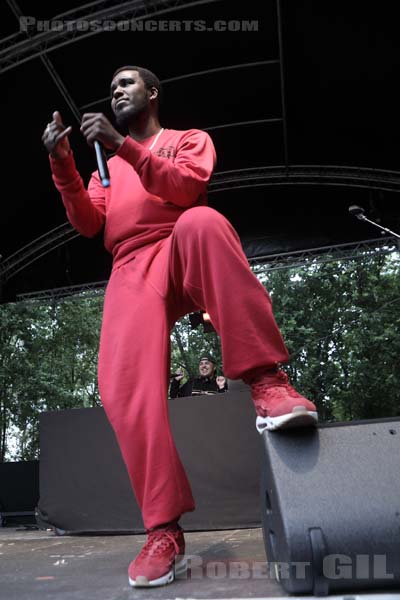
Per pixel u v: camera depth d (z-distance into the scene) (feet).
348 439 3.88
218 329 4.59
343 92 27.32
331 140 30.01
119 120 5.95
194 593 3.86
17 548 8.73
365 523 3.46
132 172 5.79
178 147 5.63
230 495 11.09
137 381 4.88
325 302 51.60
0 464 18.06
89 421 12.05
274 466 3.72
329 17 23.81
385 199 31.89
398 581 3.40
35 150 28.12
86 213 5.73
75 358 53.52
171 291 5.20
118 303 5.23
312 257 34.68
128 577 4.70
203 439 11.41
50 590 4.35
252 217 34.22
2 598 4.06
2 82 24.94
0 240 32.71
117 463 11.69
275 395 4.15
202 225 4.63
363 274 50.98
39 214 31.76
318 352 50.57
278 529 3.67
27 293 35.32
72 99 26.63
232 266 4.53
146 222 5.42
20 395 47.39
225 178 32.19
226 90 27.63
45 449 12.30
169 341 5.15
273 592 3.65
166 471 4.69
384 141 29.53
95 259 34.24
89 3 22.38
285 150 30.66
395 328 47.52
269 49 25.61
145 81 6.00
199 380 17.35
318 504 3.53
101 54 25.00
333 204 33.04
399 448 3.81
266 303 4.53
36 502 17.69
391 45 24.70
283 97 27.55
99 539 10.21
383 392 46.93
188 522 11.14
